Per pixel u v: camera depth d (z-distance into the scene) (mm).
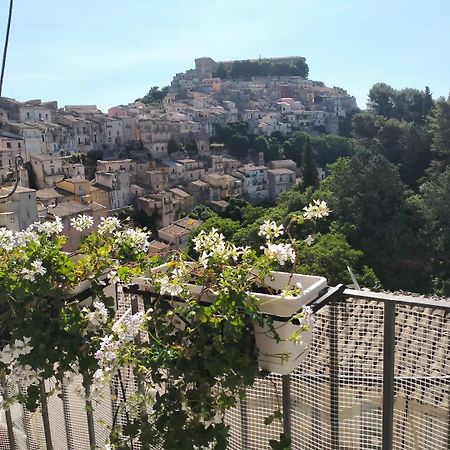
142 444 1872
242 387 1771
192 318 1726
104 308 1931
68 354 1920
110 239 2215
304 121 90375
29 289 1915
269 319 1683
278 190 61562
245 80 120312
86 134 60656
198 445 1740
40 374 1973
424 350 2084
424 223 29047
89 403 2035
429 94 58312
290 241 2000
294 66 124938
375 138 43562
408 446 2264
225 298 1689
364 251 28469
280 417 1861
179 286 1773
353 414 2199
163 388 2037
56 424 2639
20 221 32938
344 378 2189
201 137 68125
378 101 59812
